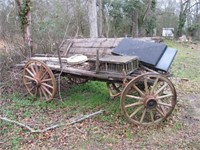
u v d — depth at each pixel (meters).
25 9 9.03
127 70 5.68
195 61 12.90
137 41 6.61
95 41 7.79
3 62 8.41
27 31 9.14
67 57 7.73
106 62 5.73
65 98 7.18
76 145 5.14
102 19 20.08
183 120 6.20
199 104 7.20
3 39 9.33
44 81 6.78
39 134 5.46
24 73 7.09
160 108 5.86
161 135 5.48
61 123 5.84
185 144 5.19
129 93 6.16
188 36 26.91
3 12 10.14
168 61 6.06
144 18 23.59
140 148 5.04
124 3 22.08
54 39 10.29
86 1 14.91
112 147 5.07
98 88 7.89
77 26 13.23
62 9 13.83
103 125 5.80
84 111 6.43
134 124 5.79
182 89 8.34
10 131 5.59
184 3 26.34
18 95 7.36
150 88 6.07
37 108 6.62
